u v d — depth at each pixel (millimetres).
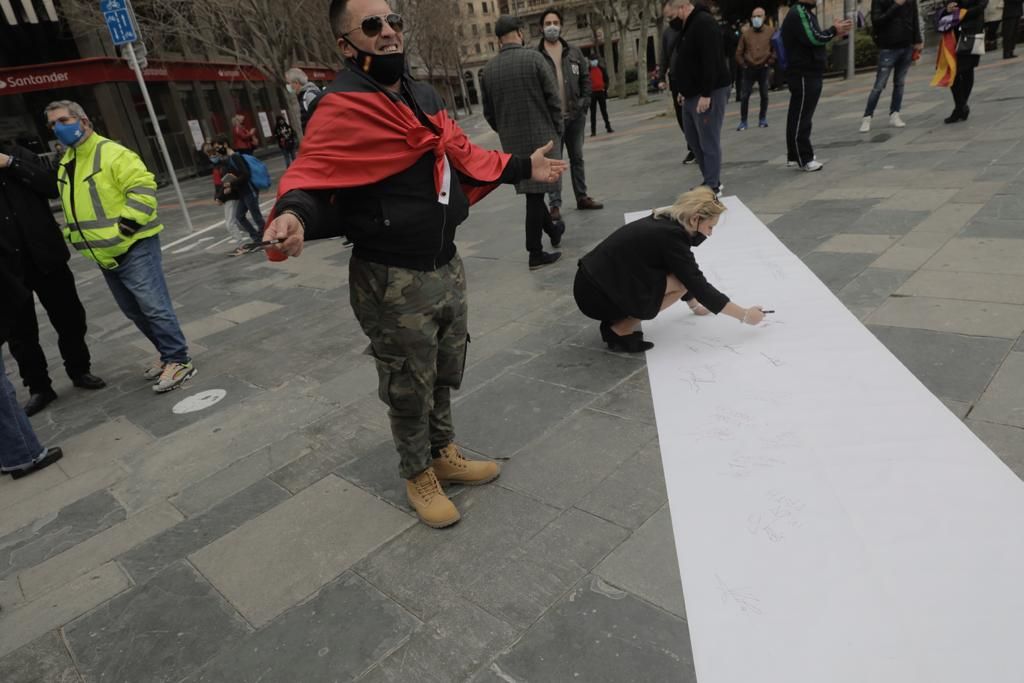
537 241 5016
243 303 5906
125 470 3234
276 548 2414
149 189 3910
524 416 3012
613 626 1814
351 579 2188
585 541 2162
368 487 2713
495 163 2398
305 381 3943
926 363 2781
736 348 3244
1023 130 6418
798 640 1681
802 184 6031
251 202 8227
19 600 2371
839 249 4227
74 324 4348
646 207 6383
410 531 2387
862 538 1959
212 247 9266
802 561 1920
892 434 2389
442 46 44938
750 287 3904
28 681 1973
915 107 9039
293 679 1822
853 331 3160
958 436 2311
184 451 3320
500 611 1937
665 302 3473
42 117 21312
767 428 2574
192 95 26250
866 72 16391
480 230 6871
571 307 4215
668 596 1886
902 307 3299
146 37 18484
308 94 6992
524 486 2512
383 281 2096
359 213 2027
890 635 1647
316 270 6691
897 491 2113
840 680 1561
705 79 5648
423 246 2104
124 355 5137
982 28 6969
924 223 4379
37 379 4211
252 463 3076
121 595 2301
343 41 1951
